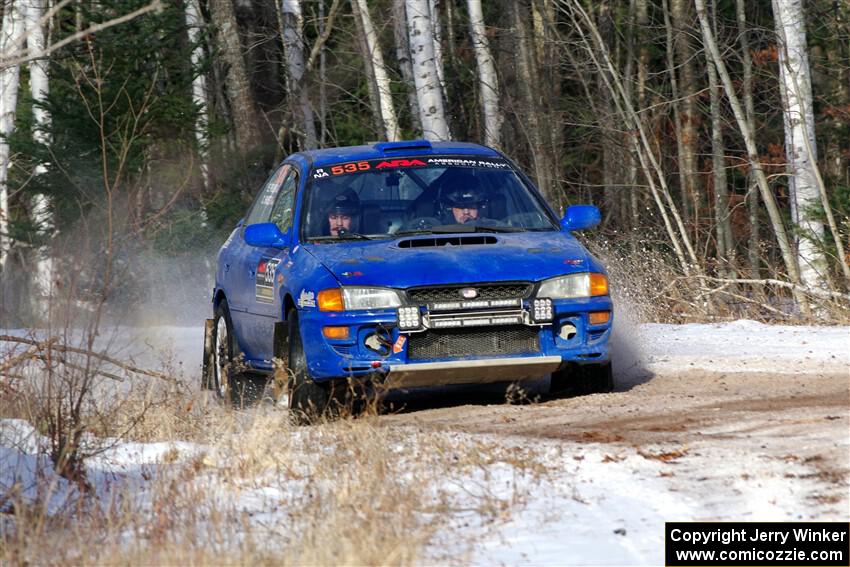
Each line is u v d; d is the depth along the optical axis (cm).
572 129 11194
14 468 2464
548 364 3098
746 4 10875
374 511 2111
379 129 10256
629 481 2289
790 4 6438
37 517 2181
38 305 3884
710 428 2712
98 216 7094
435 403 3419
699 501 2147
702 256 6881
